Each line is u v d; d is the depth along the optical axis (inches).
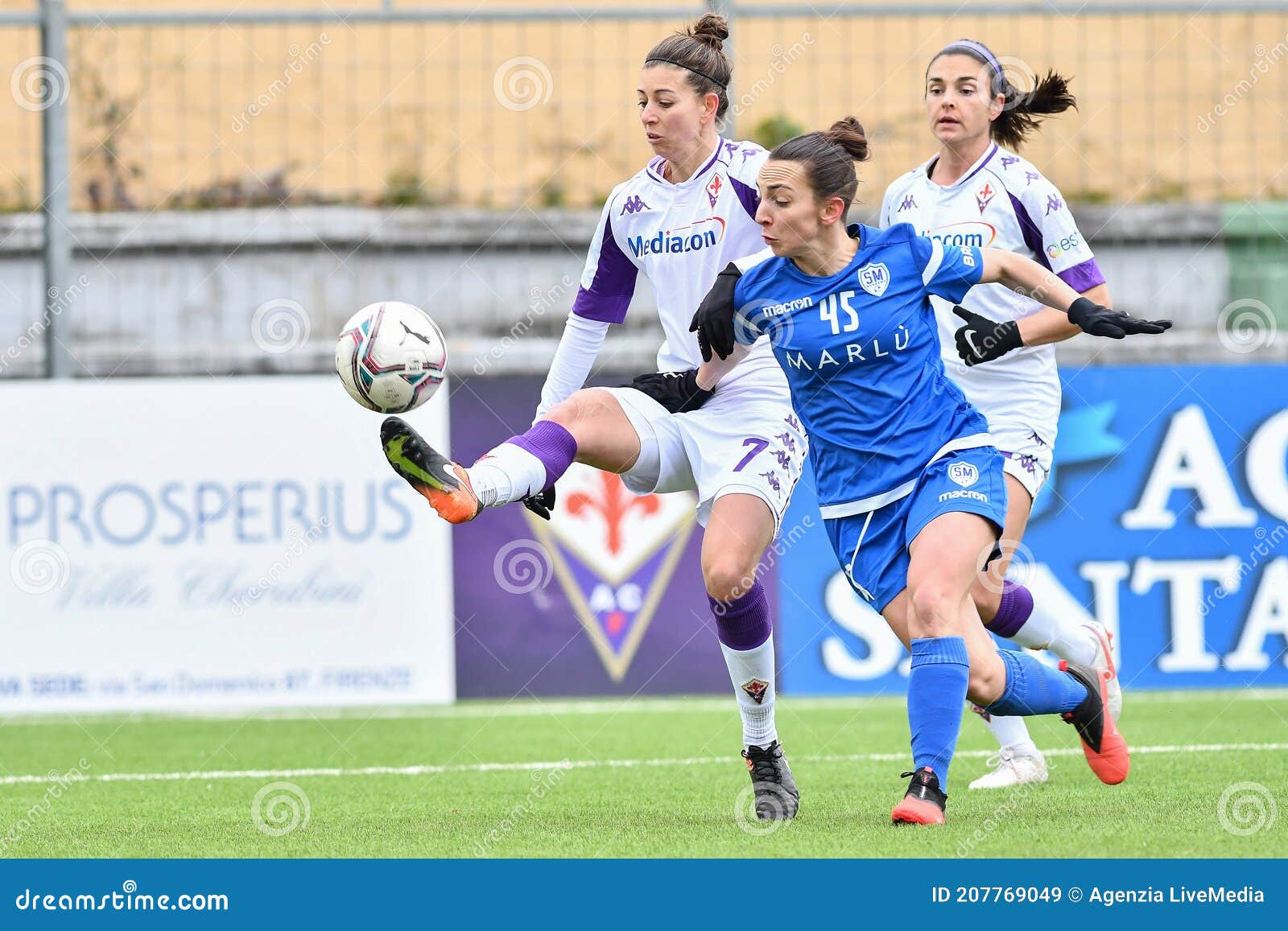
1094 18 1350.9
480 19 1278.3
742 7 1250.6
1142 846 565.6
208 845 641.6
